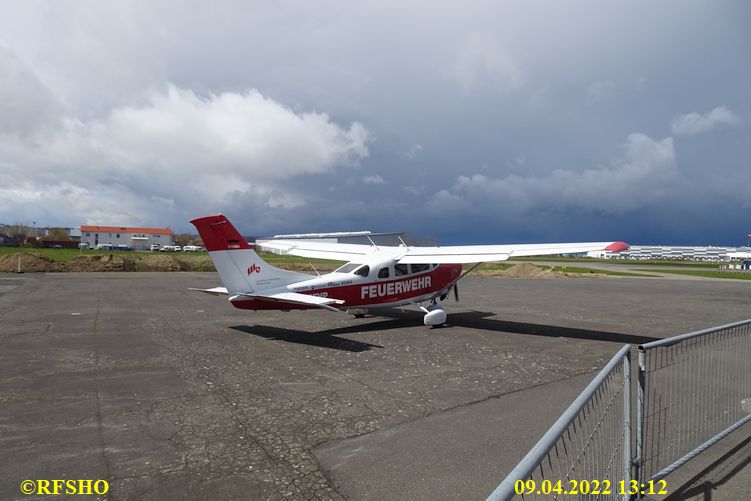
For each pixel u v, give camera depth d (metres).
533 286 25.25
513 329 11.23
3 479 3.65
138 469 3.85
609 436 3.21
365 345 9.07
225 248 9.49
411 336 10.12
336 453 4.19
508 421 5.03
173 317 12.28
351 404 5.55
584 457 2.90
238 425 4.86
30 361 7.45
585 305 16.59
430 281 12.09
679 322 12.73
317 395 5.89
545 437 1.96
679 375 6.39
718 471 3.79
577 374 7.07
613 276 36.25
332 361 7.74
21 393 5.83
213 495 3.45
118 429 4.71
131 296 16.83
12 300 15.15
